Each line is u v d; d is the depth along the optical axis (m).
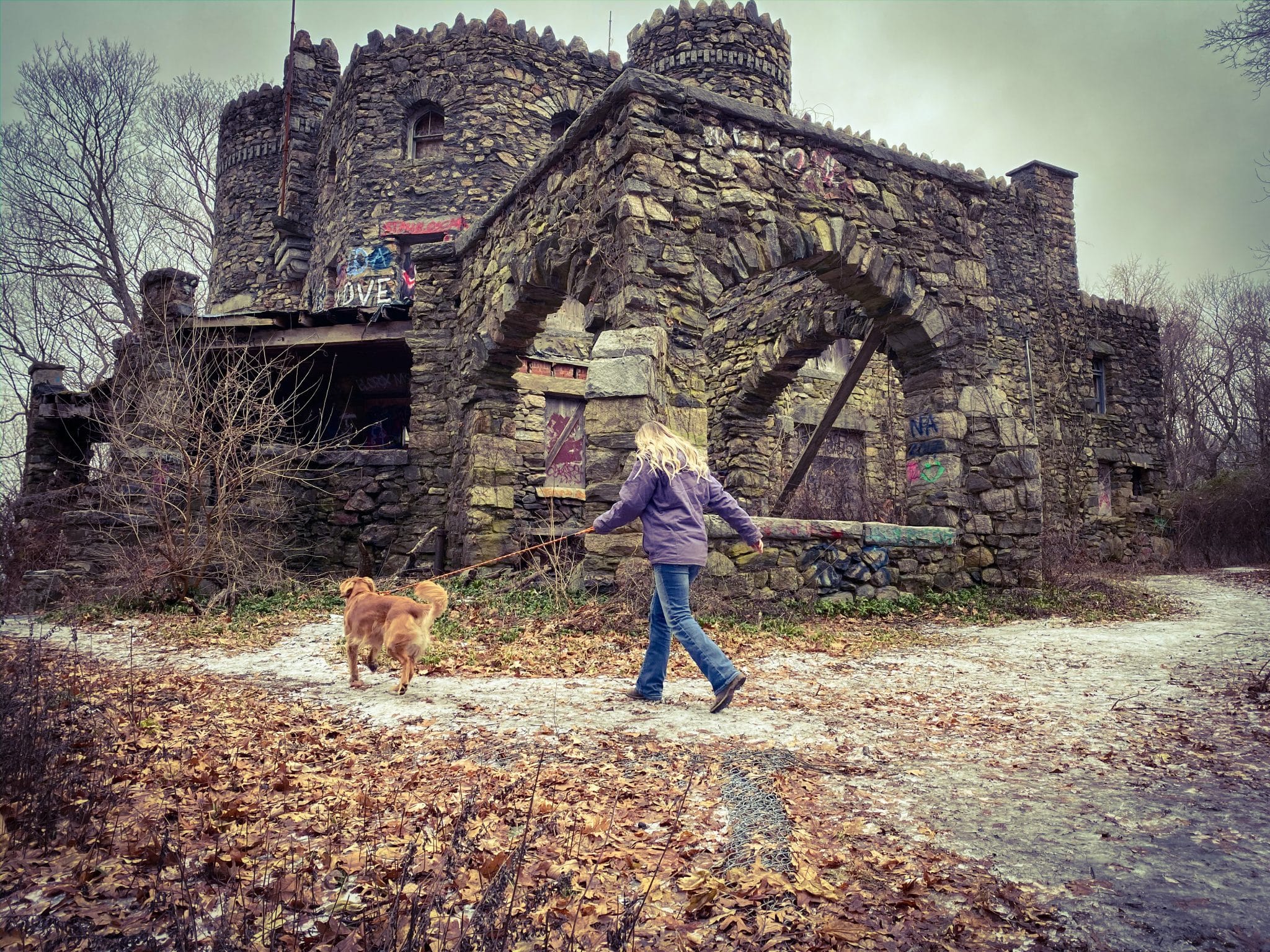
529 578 8.04
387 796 2.79
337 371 13.98
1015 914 1.93
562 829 2.47
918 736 3.49
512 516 10.48
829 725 3.65
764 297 13.44
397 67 15.40
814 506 13.90
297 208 18.08
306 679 4.84
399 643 4.29
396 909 1.78
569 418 13.78
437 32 15.27
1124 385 17.16
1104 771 3.00
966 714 3.88
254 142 18.73
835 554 7.80
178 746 3.38
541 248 8.88
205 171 22.48
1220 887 2.05
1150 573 14.87
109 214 20.02
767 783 2.84
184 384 8.23
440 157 14.98
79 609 7.65
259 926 1.90
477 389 10.54
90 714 3.61
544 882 2.09
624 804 2.69
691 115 7.80
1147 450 17.28
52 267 18.50
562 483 13.57
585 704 4.04
